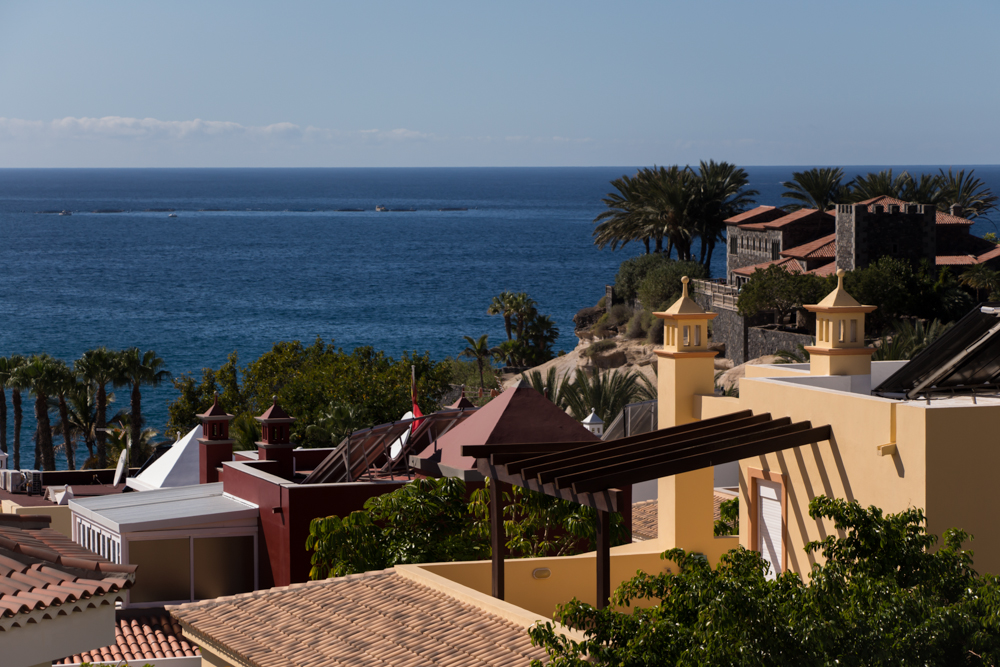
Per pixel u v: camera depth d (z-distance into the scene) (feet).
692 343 75.10
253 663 59.57
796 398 63.26
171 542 106.83
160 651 93.15
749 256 401.29
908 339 244.22
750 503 67.15
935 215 326.65
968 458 53.93
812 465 61.62
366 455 112.47
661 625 38.73
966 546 53.78
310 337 648.79
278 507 104.88
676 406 74.33
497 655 55.11
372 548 89.97
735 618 36.52
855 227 318.45
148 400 480.23
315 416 228.63
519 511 93.61
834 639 37.04
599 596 55.77
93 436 338.54
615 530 90.94
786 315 318.45
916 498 53.83
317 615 64.59
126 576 43.70
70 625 42.16
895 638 37.29
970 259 331.36
